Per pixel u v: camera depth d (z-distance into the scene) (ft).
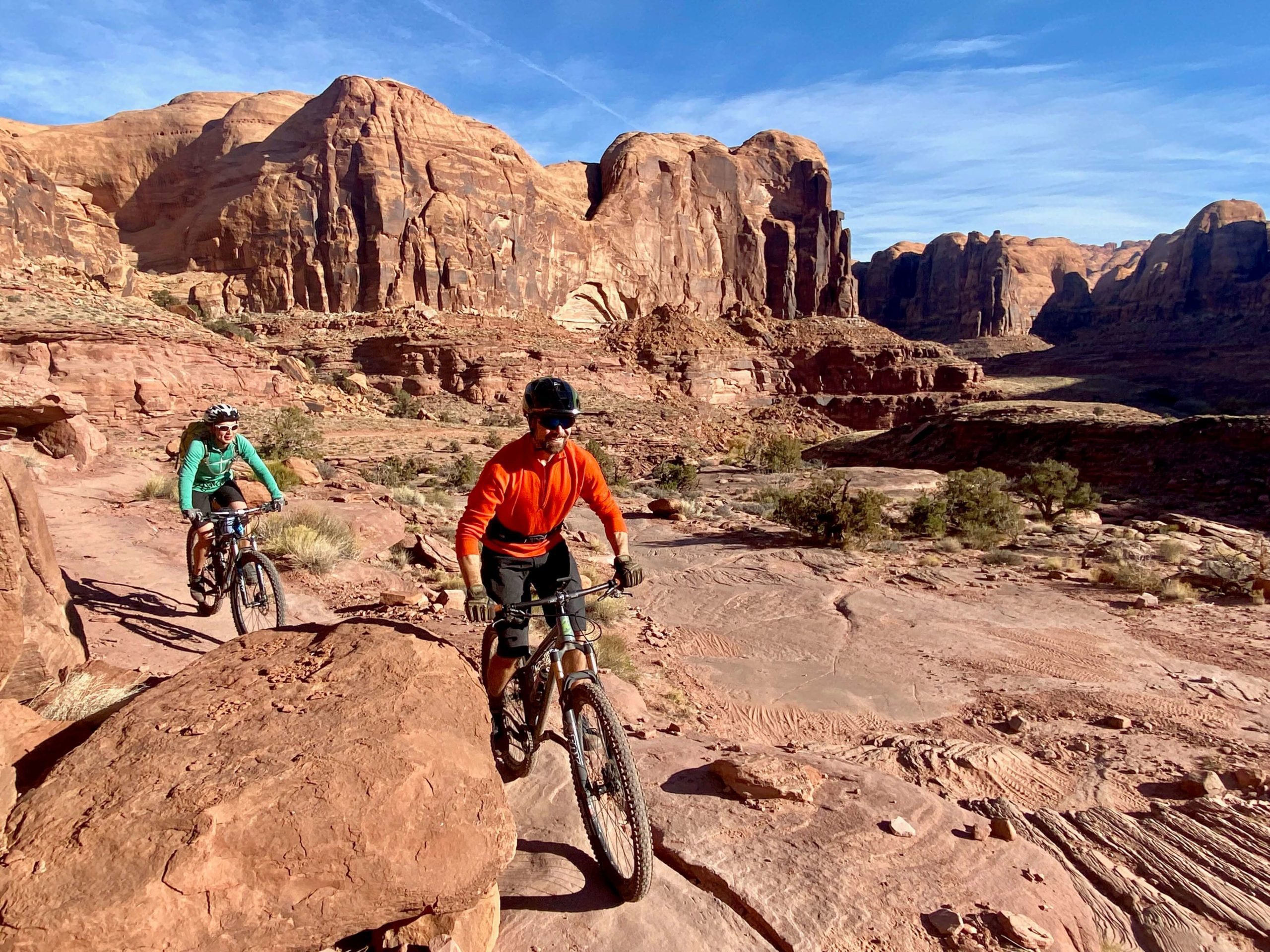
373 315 356.79
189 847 6.64
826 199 554.87
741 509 95.35
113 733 8.35
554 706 16.34
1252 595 44.32
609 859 10.04
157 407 137.18
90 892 6.26
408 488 76.13
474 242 393.50
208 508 19.75
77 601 21.61
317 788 7.48
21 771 8.61
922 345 467.11
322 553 31.48
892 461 170.19
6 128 429.38
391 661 9.74
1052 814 15.80
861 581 49.44
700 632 35.88
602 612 34.42
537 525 10.85
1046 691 28.43
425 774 7.98
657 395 368.89
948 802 14.43
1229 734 24.04
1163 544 60.13
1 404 51.26
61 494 41.83
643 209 481.05
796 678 29.55
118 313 168.14
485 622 10.64
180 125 429.79
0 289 151.02
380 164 376.07
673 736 18.42
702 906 10.22
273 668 9.86
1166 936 11.51
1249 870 13.99
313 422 179.83
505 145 425.28
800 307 549.54
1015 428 150.92
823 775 14.94
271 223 372.38
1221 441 113.39
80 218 272.51
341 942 7.91
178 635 20.22
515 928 9.31
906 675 30.40
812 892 10.81
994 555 57.67
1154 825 15.81
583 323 441.68
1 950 5.90
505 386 307.37
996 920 10.62
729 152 544.21
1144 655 33.58
